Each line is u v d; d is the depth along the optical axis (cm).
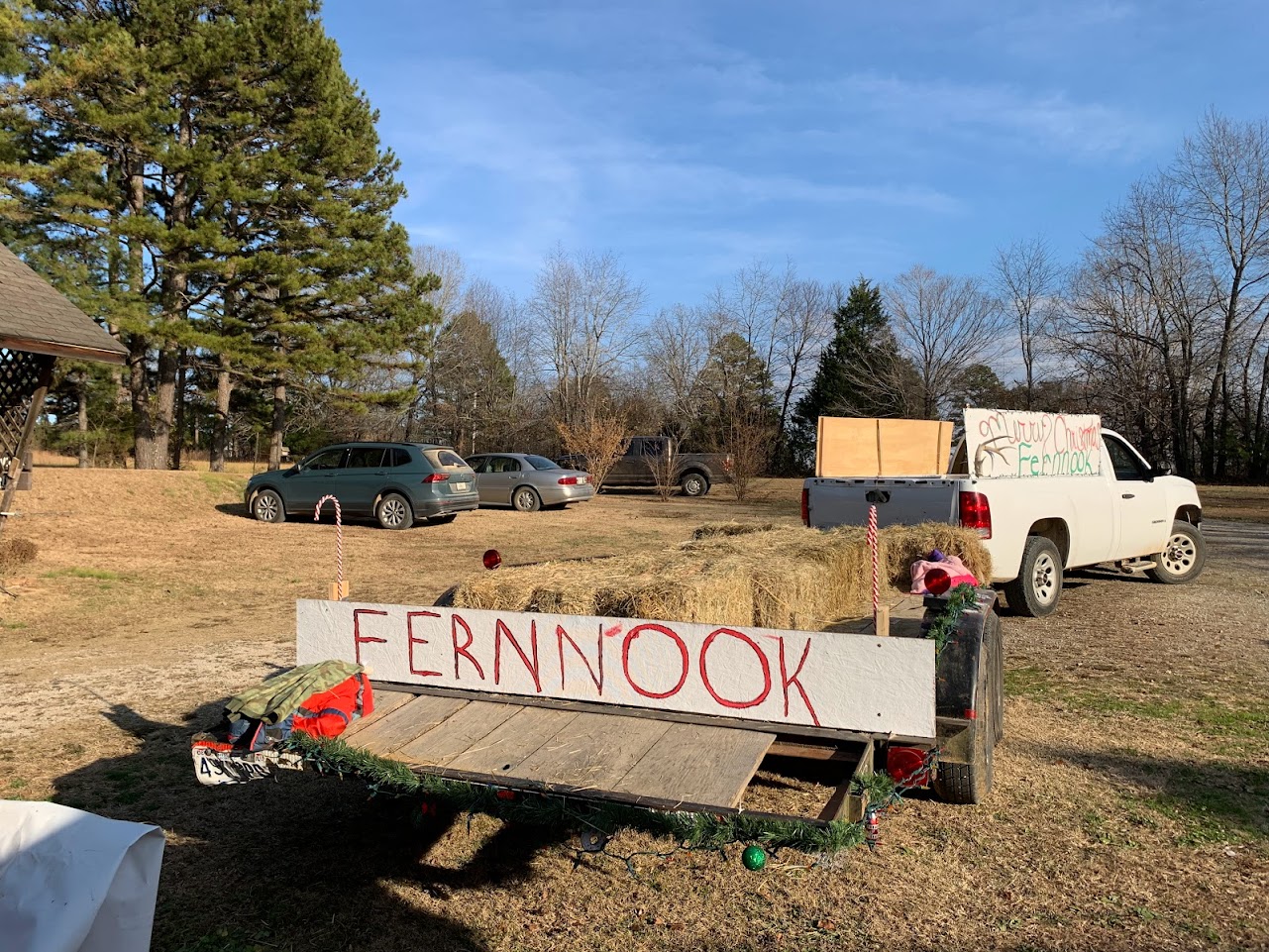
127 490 1684
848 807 277
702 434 4659
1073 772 459
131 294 2103
